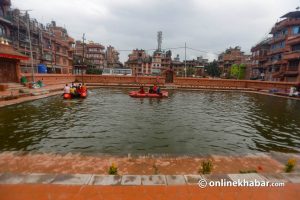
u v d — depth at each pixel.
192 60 84.56
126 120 10.97
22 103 14.88
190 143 7.57
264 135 8.87
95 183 3.61
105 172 4.52
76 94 19.25
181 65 80.88
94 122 10.31
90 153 5.98
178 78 41.47
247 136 8.66
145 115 12.48
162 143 7.45
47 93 20.58
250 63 57.94
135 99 19.86
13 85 19.66
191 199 3.23
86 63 60.69
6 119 10.23
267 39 49.78
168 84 41.03
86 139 7.63
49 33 42.22
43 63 38.22
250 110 15.68
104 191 3.38
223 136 8.59
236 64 65.38
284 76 38.06
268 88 35.62
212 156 5.70
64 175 3.86
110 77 40.34
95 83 39.12
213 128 9.90
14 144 6.86
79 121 10.43
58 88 24.25
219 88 37.31
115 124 10.03
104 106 15.32
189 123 10.78
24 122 9.78
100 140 7.55
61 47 47.44
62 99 17.97
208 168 4.57
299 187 3.67
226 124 10.82
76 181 3.66
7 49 20.42
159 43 76.62
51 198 3.16
